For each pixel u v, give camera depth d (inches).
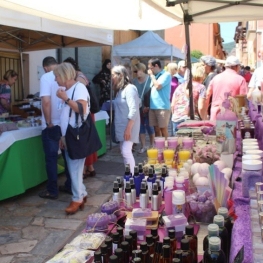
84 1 154.5
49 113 174.1
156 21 181.8
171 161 115.6
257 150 88.1
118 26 181.0
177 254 56.6
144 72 285.6
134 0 159.9
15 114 227.6
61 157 224.1
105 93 395.9
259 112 134.5
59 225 155.0
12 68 308.0
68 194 192.7
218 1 166.2
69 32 218.7
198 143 129.0
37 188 202.7
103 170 240.7
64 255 71.4
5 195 173.9
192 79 226.4
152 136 285.4
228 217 68.3
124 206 92.1
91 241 75.0
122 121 187.0
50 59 180.4
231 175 91.9
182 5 174.2
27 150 185.8
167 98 266.5
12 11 170.1
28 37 288.0
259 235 53.9
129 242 64.0
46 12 144.6
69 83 149.6
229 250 63.7
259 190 68.4
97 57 457.4
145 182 90.4
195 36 910.4
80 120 151.7
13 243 140.1
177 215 73.0
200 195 81.7
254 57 629.6
